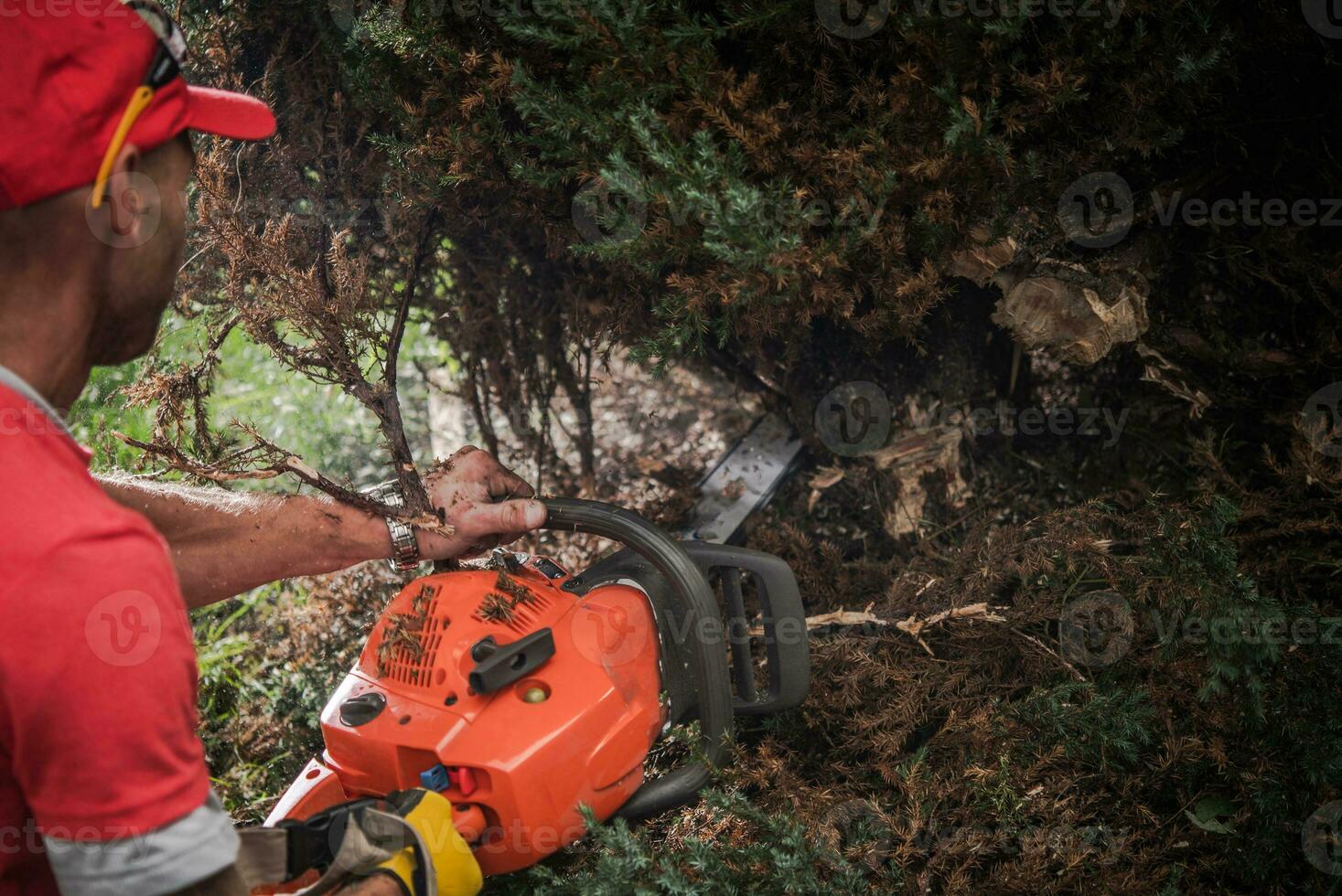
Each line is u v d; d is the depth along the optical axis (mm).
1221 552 1848
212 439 2064
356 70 1895
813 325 2275
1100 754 1795
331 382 1862
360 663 1771
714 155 1540
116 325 1137
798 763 2029
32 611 902
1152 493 2047
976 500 2359
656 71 1590
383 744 1597
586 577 1865
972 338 2256
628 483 2791
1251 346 2176
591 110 1635
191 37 2072
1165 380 2203
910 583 2168
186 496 1672
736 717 2129
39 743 932
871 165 1689
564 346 2617
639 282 2074
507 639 1633
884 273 1815
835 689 2104
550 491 2842
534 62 1716
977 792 1762
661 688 1768
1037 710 1853
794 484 2570
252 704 2568
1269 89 1926
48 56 969
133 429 3082
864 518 2451
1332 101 1941
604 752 1614
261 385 3658
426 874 1354
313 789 1674
